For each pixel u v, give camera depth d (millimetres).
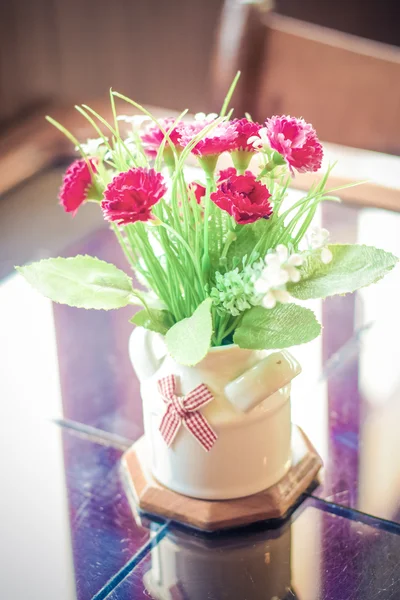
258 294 696
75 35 1867
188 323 709
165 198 779
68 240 1080
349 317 957
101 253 1037
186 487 781
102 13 1873
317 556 753
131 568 750
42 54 1845
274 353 752
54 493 810
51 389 903
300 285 716
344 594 726
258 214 693
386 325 943
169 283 752
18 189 1188
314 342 932
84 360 932
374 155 1130
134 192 681
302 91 1185
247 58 1174
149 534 775
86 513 793
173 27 1960
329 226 1035
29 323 976
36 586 739
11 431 865
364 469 816
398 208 1063
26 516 791
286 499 782
